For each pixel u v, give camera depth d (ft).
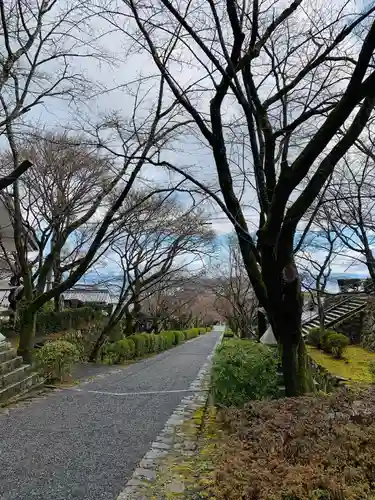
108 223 28.89
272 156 17.98
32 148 36.88
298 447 9.37
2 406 21.11
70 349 29.99
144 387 29.25
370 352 35.83
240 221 17.02
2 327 47.96
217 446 13.71
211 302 125.29
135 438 15.87
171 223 46.85
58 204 38.19
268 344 23.39
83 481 11.43
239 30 14.29
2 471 12.00
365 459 8.30
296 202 14.06
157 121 24.09
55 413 19.89
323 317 39.47
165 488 10.89
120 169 28.99
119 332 62.13
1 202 35.17
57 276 47.52
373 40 11.40
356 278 51.55
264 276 15.15
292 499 7.49
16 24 25.46
